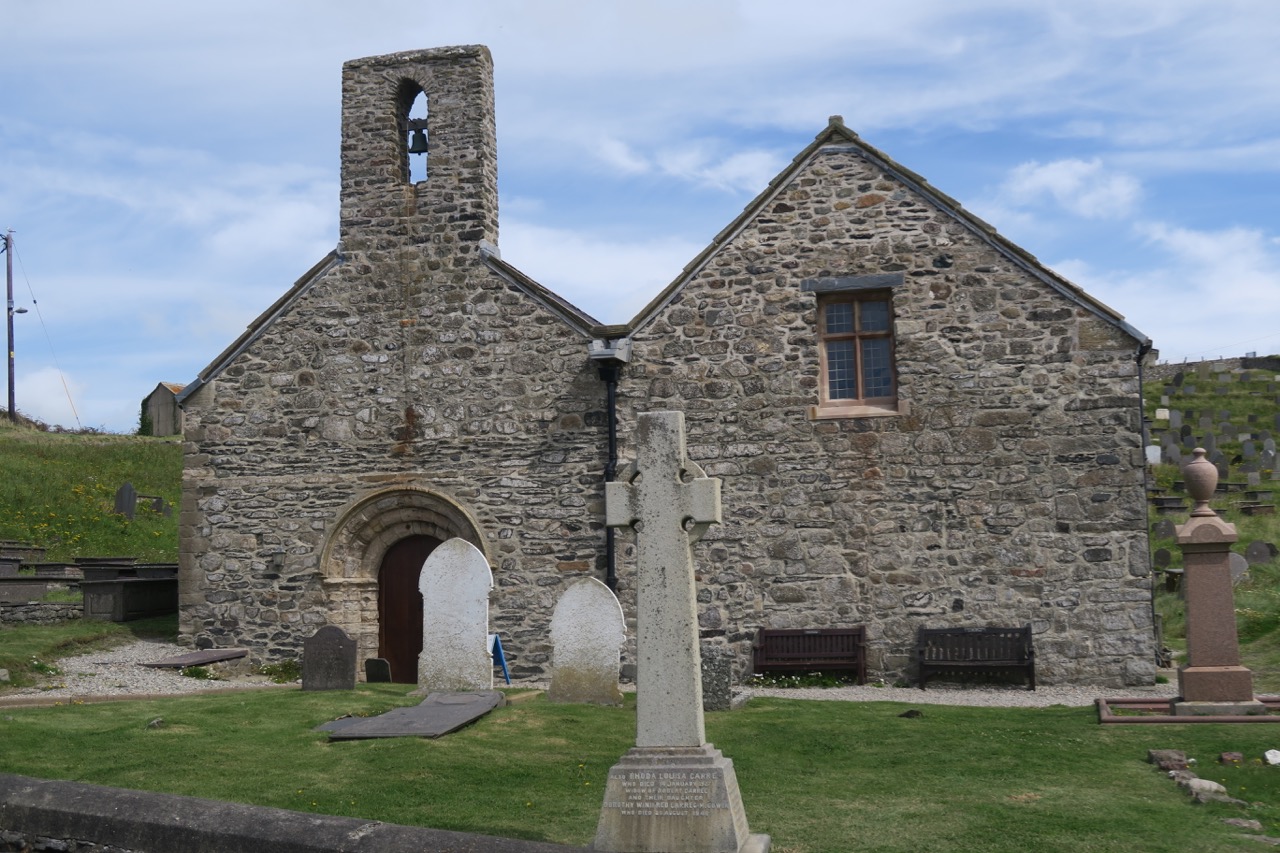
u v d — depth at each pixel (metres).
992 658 16.27
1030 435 16.61
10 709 12.82
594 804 9.22
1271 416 38.66
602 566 17.45
